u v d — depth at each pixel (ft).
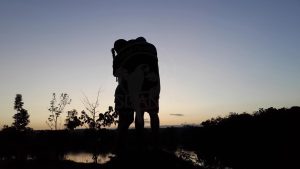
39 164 32.63
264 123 252.62
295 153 141.28
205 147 179.42
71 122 121.80
